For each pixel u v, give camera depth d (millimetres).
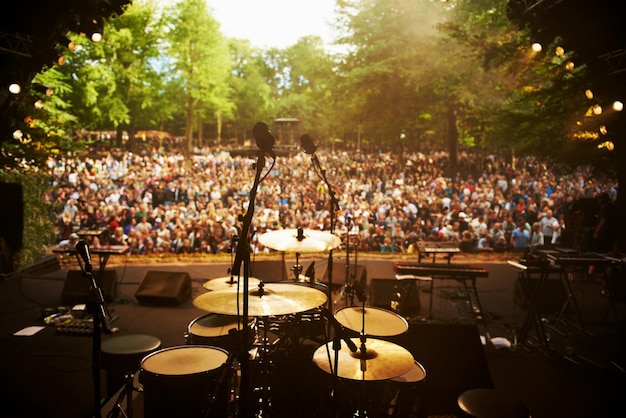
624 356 6508
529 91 12742
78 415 4875
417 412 4160
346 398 4113
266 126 3295
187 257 12156
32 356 6320
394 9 25000
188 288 8820
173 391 3588
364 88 25969
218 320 5113
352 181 21891
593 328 7656
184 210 15836
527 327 6812
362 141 42875
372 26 25328
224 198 20297
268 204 16656
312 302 4148
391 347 4016
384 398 4078
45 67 8102
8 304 8445
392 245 13672
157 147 40562
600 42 7504
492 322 7754
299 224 14898
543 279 6855
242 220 3379
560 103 11758
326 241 5172
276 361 4516
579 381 5797
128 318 7828
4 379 5660
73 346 6668
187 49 31156
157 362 3857
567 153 11570
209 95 33469
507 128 13008
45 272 10680
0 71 6926
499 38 13633
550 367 6156
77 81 27375
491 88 21297
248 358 3477
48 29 7141
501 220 15711
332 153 31312
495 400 3961
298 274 5742
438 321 7609
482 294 9336
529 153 12688
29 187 10562
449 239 13461
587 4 7141
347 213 14312
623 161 9508
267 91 49594
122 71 28547
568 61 8109
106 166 23719
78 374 5816
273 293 4359
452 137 26172
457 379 4840
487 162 26062
